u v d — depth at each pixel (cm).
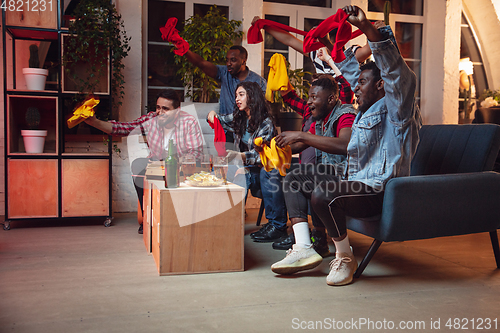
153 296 186
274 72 313
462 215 213
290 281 211
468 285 207
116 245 283
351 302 182
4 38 332
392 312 172
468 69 524
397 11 499
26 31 351
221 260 224
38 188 342
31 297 182
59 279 208
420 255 265
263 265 239
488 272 229
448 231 212
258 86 284
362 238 317
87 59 358
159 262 216
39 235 312
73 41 343
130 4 403
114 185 414
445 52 498
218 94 422
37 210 342
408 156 202
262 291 195
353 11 174
